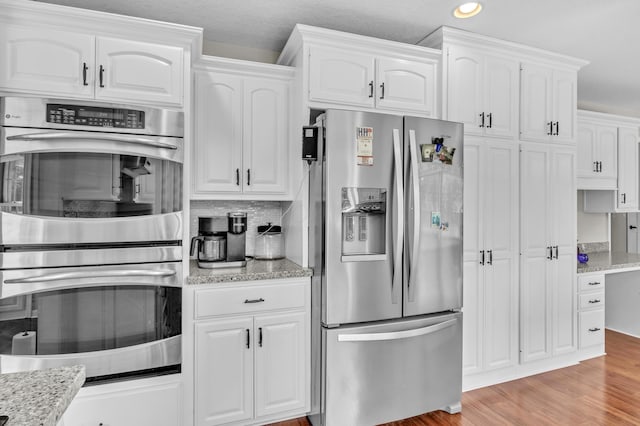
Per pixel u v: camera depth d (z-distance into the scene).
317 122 2.17
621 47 2.81
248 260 2.63
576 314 3.06
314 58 2.27
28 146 1.70
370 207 2.15
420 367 2.22
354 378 2.07
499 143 2.69
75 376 0.75
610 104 4.34
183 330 1.98
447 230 2.29
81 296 1.80
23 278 1.71
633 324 3.82
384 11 2.30
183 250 1.99
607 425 2.19
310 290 2.22
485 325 2.64
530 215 2.81
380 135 2.12
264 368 2.13
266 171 2.49
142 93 1.95
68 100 1.78
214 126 2.38
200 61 2.31
